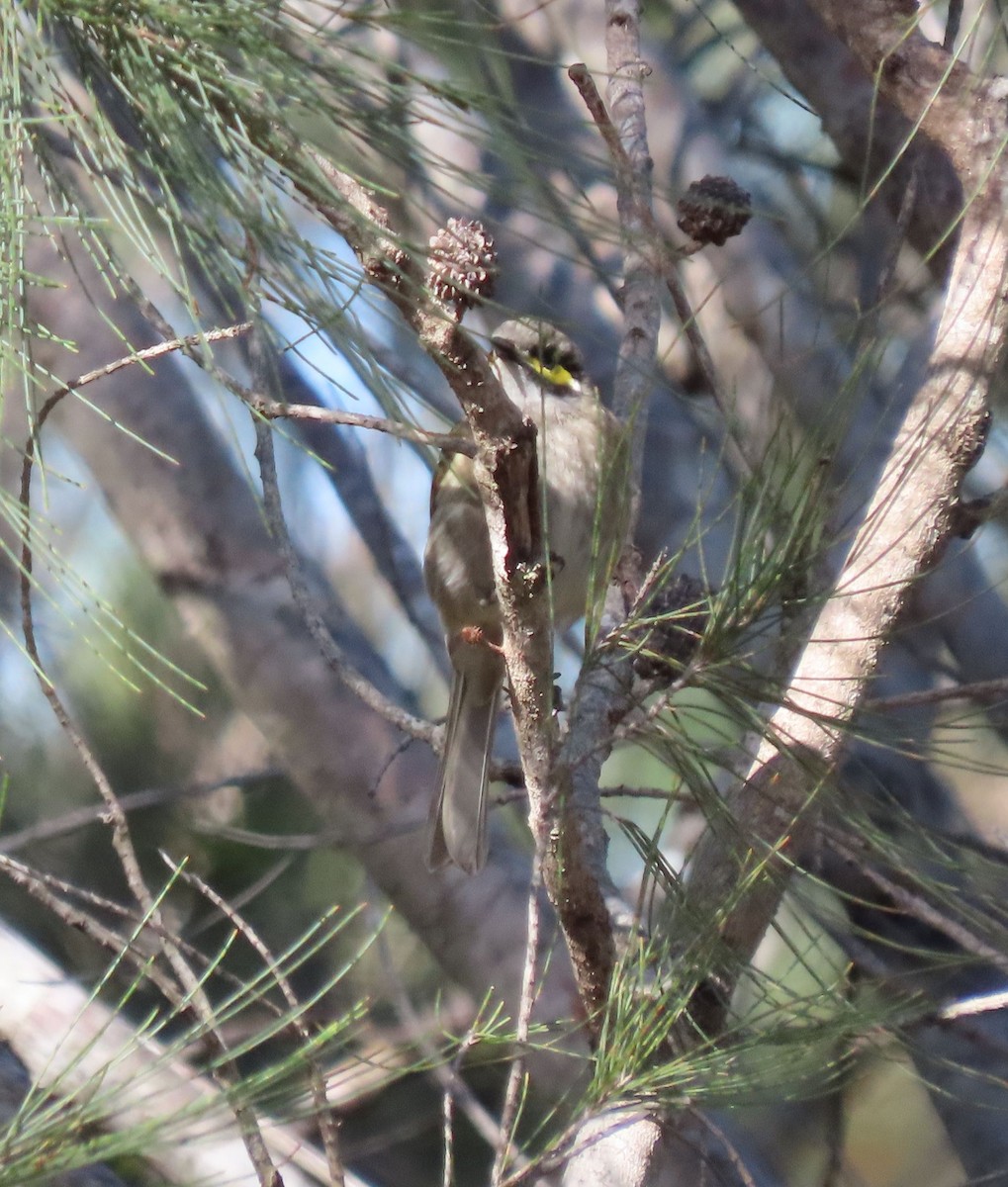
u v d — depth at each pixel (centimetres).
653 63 1063
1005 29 582
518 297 915
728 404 508
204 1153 554
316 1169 573
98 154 388
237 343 994
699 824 830
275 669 904
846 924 484
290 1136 579
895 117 851
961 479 519
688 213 607
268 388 605
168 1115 360
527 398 721
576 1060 727
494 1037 441
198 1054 552
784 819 504
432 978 899
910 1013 462
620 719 573
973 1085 780
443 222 419
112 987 825
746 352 926
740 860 482
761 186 1019
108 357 935
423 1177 823
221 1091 358
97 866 938
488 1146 822
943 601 899
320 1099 398
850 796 484
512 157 359
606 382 922
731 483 619
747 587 442
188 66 379
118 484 944
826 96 884
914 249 842
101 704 993
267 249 375
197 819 900
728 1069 433
